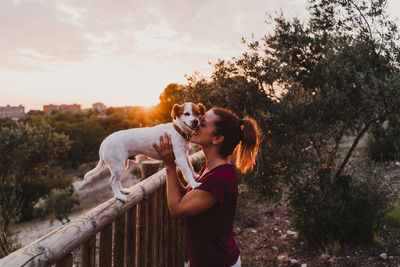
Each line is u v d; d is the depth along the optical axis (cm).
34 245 121
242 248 463
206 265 152
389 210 446
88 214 164
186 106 226
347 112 446
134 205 220
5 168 1548
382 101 421
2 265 103
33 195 1909
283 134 409
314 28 467
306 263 400
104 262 180
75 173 3775
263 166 411
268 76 405
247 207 618
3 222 870
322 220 429
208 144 164
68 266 139
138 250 239
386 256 384
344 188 454
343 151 863
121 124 4972
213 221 149
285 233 500
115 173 212
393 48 430
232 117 165
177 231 320
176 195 151
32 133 1652
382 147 733
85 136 4566
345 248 423
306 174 439
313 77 471
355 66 461
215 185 146
